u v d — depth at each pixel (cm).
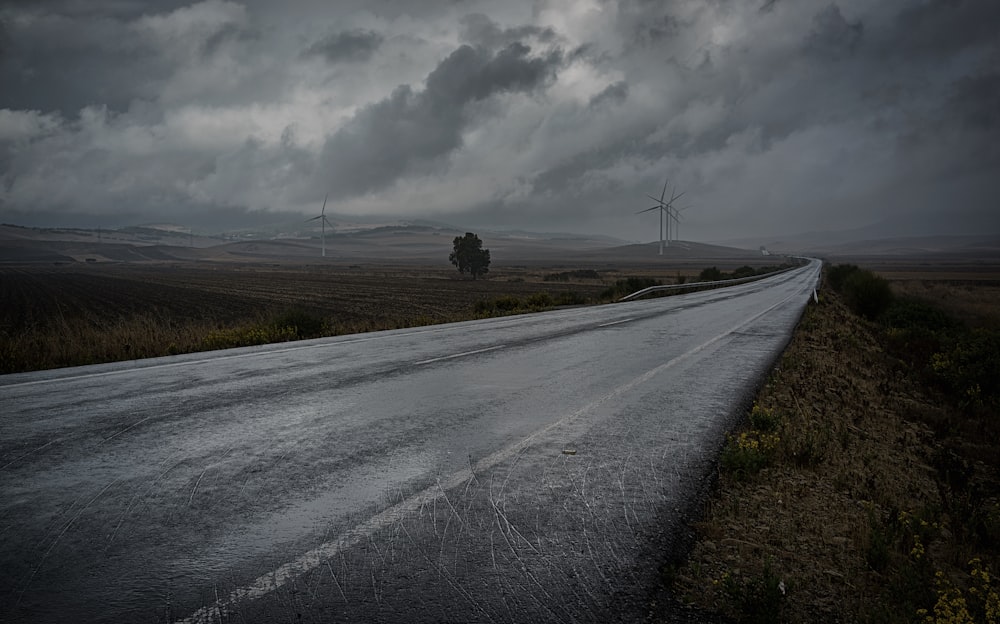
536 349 1344
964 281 9256
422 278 11844
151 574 340
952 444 871
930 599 369
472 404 786
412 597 326
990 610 352
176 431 626
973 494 605
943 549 470
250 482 487
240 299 5597
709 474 552
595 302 3334
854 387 1153
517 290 7144
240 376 954
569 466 553
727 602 344
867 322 2783
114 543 376
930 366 1479
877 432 857
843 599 365
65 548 367
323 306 4491
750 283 5762
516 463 554
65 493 453
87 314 3856
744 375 1086
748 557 404
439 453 575
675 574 367
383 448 586
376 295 6206
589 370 1083
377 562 363
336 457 555
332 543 386
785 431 721
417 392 852
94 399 770
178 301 5297
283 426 656
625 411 777
